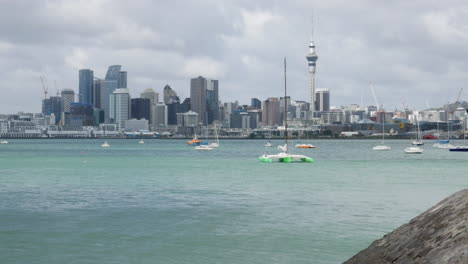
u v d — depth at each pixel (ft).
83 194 225.56
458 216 39.81
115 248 118.62
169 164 477.36
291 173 354.74
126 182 286.05
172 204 191.62
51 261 107.76
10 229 141.59
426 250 39.04
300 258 108.27
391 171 372.79
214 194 224.12
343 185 263.70
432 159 565.12
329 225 144.77
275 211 172.55
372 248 47.80
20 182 287.28
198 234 133.69
